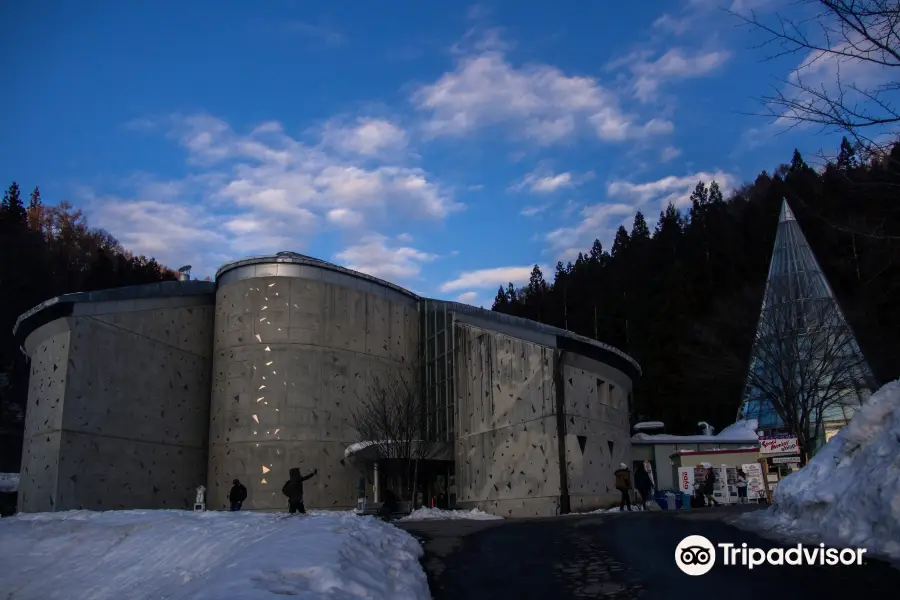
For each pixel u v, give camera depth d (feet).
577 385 96.07
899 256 38.09
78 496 91.09
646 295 233.76
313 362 110.63
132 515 55.72
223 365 111.24
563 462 89.35
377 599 26.81
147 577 38.22
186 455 109.60
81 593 38.91
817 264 138.51
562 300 270.67
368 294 119.55
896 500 32.86
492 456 100.94
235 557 32.81
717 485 95.55
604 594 29.68
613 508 94.94
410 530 57.47
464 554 41.88
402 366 121.60
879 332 132.26
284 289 111.55
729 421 190.80
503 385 101.50
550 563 37.45
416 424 108.58
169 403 108.06
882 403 39.73
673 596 28.37
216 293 117.60
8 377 198.29
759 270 203.21
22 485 95.91
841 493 37.37
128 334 102.63
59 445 89.66
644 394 207.41
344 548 32.68
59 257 252.62
